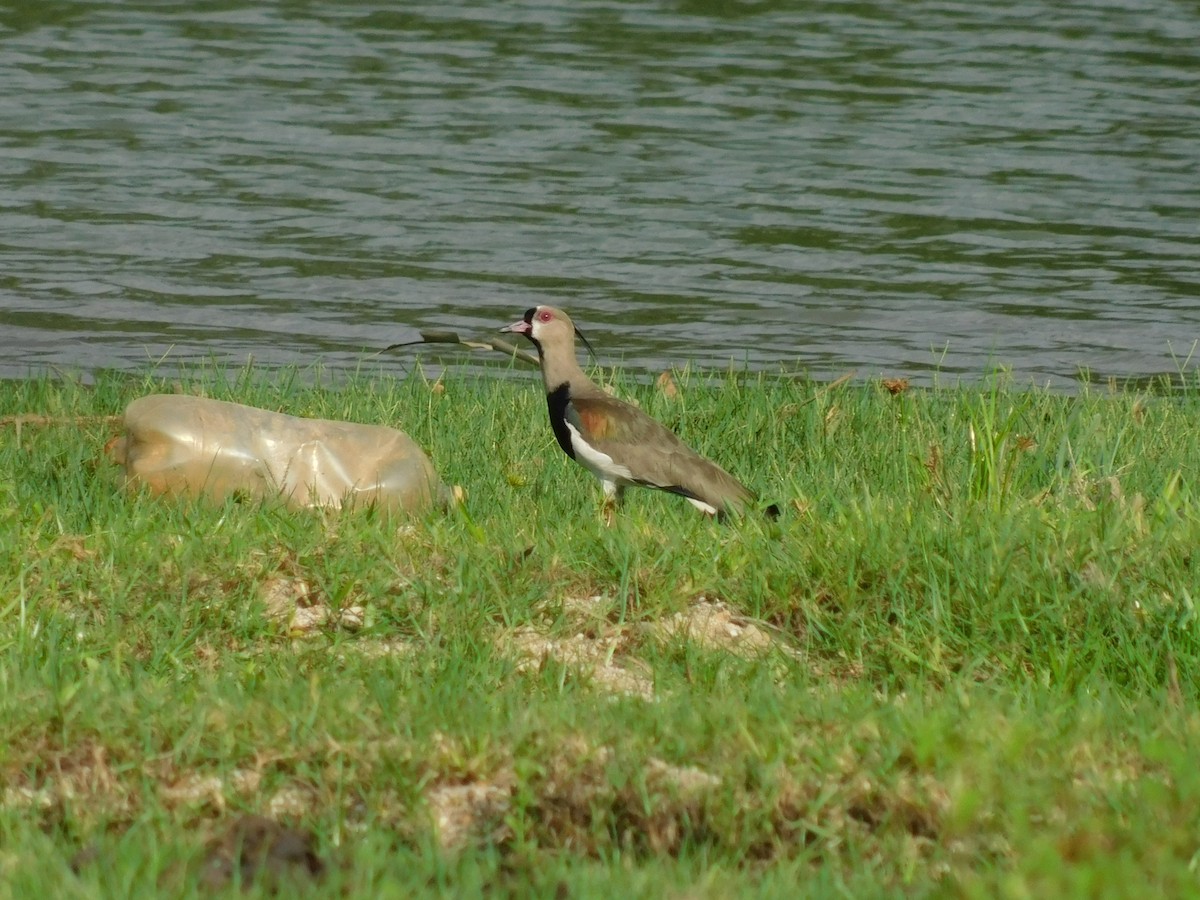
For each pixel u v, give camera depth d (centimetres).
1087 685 989
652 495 1374
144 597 1041
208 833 755
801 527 1179
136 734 835
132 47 3762
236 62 3669
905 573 1098
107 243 2447
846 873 751
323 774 811
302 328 2105
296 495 1255
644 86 3550
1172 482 1248
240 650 1005
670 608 1077
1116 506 1195
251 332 2078
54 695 854
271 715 852
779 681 998
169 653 974
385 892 666
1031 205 2800
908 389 1756
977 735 832
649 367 1969
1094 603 1062
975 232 2647
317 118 3231
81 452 1320
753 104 3419
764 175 2927
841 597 1082
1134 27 4256
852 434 1523
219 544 1109
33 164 2848
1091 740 848
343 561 1088
